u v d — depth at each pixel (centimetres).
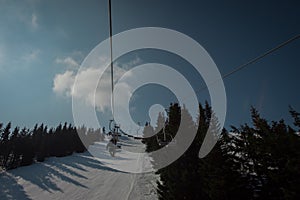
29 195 1839
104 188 1916
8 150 3391
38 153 3691
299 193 697
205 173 960
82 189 1927
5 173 2775
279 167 866
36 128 4719
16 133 3616
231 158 982
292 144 818
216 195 829
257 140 1050
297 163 753
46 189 1986
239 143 1234
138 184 1931
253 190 919
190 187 1012
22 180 2356
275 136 940
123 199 1581
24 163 3309
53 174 2578
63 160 3603
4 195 1850
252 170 1046
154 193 1630
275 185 868
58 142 4381
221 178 833
